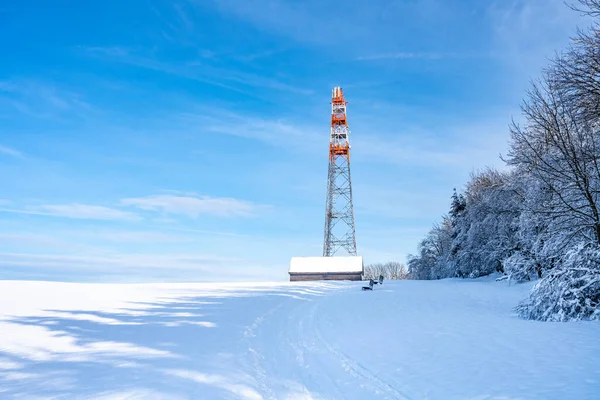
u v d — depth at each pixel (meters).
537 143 17.94
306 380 8.11
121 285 34.44
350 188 62.66
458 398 6.36
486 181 44.03
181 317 16.52
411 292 27.03
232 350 10.71
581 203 16.47
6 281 33.94
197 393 7.21
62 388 7.39
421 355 9.23
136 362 9.32
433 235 65.88
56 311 17.27
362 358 9.34
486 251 38.16
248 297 25.31
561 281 14.22
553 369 7.49
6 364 9.09
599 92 15.25
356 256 55.06
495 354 8.91
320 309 19.28
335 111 65.25
